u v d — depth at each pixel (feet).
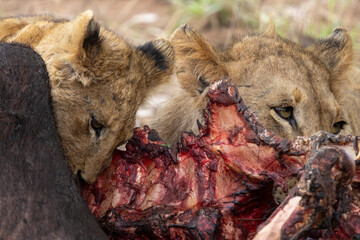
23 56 20.62
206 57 31.96
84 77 28.71
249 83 31.81
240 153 22.13
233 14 59.00
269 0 63.46
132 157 24.27
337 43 36.96
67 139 27.96
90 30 28.96
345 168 18.66
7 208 18.76
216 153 22.68
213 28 59.26
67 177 20.61
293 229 18.76
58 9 61.62
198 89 32.71
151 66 32.94
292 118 30.60
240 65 32.73
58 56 28.94
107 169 24.58
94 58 29.19
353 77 38.83
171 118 34.30
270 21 41.06
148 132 24.27
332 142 20.52
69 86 28.55
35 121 20.16
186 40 32.60
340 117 32.91
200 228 21.88
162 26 59.72
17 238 18.58
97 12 60.18
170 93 42.45
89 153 28.02
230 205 22.44
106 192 24.32
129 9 63.41
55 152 20.47
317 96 31.17
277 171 21.52
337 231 19.58
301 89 30.68
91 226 20.36
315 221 18.76
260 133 21.79
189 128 32.37
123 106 29.50
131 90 30.19
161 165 23.88
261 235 19.15
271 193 22.26
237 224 22.47
